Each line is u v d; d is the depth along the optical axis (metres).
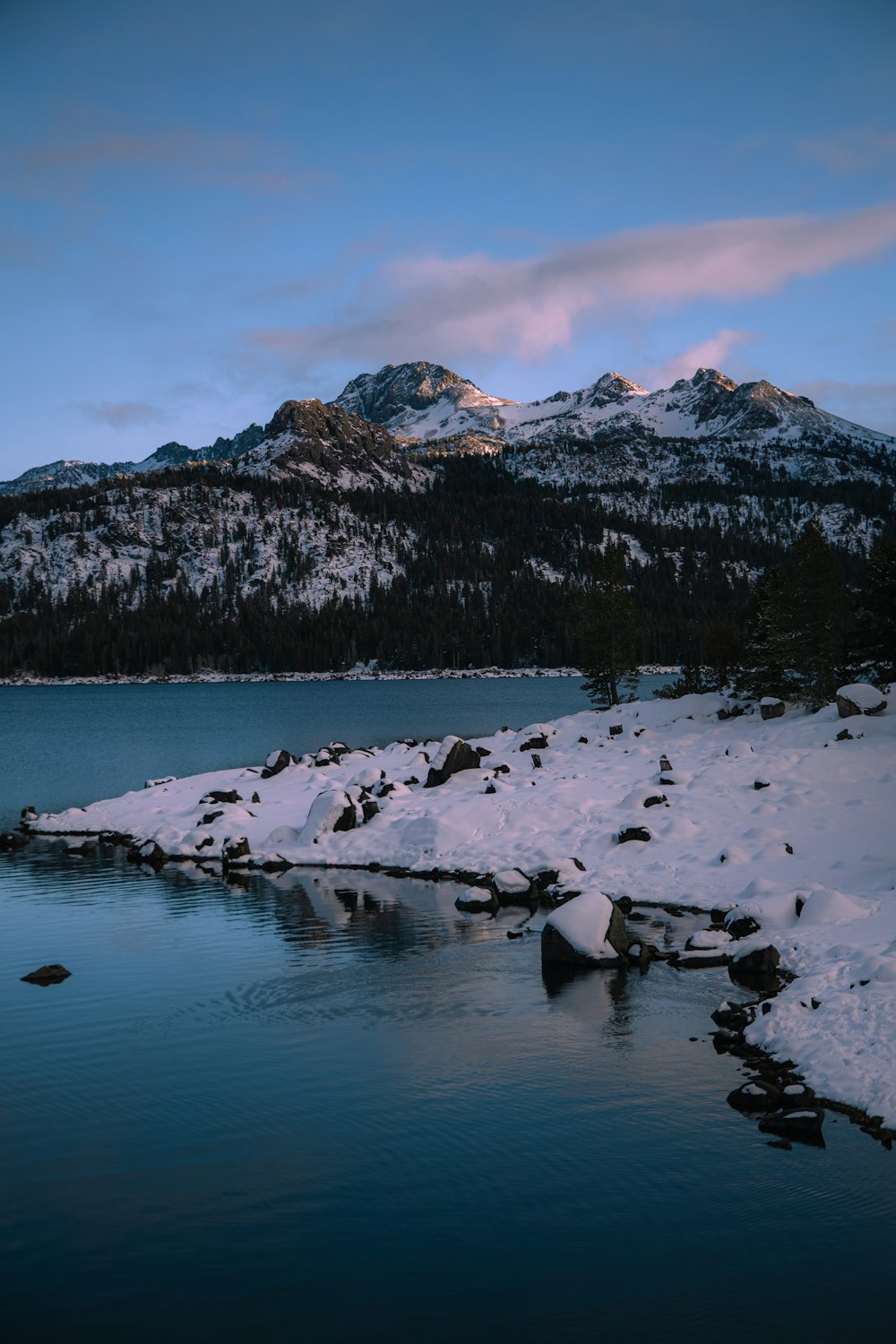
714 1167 12.36
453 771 45.25
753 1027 16.92
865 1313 9.54
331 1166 12.61
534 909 28.06
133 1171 12.53
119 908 28.55
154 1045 17.09
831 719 46.47
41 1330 9.44
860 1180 11.95
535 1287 10.05
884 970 17.56
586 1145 13.03
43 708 164.88
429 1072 15.68
